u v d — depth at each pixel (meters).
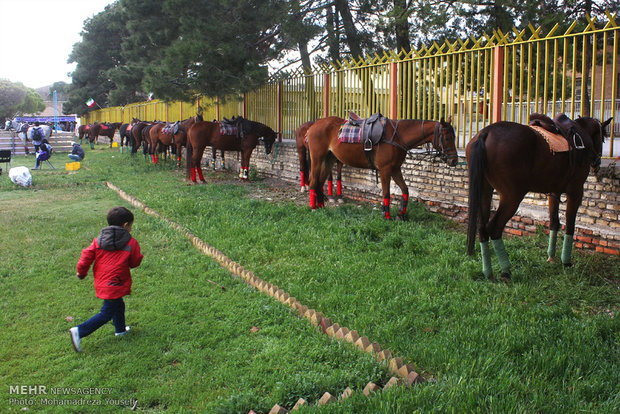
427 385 3.51
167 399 3.64
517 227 7.95
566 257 6.15
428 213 9.15
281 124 15.18
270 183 14.43
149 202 11.09
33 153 27.61
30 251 7.44
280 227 8.49
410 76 9.98
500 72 8.33
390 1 18.09
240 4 15.72
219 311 5.19
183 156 22.75
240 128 14.38
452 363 3.84
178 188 13.36
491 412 3.14
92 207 11.08
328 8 19.11
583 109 7.11
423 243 7.19
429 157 9.38
